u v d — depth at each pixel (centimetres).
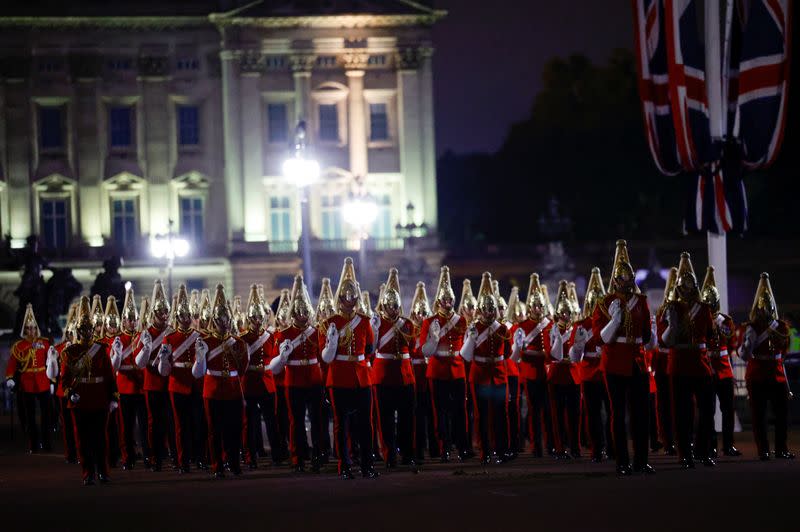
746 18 4159
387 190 12469
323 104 12381
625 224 15200
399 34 12362
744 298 12950
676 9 4109
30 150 12106
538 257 13288
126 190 12250
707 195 4238
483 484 2777
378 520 2273
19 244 12094
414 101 12375
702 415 3167
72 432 3878
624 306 2977
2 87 12081
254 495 2709
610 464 3322
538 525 2161
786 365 4925
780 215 13738
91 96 12169
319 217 12356
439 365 3556
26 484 3203
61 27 12125
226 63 12181
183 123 12369
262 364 3538
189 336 3438
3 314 12131
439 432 3584
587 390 3397
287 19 12181
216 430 3222
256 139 12188
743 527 2080
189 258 12225
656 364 3484
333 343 3080
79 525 2345
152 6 12144
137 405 3722
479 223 17088
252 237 12169
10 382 4428
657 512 2264
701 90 4150
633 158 15600
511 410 3612
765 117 4134
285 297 3481
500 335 3462
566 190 16225
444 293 3575
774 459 3359
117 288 6112
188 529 2244
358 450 3553
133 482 3172
